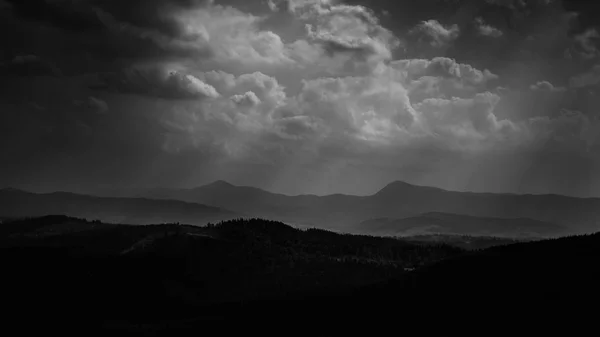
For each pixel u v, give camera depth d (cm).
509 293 16238
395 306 17312
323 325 17200
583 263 17212
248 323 18675
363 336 15812
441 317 15875
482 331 14512
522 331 14088
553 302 15075
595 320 13838
